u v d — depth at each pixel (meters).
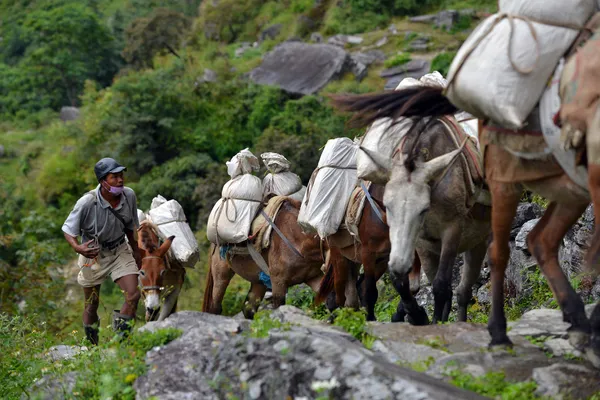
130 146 45.47
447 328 7.66
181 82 47.81
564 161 6.29
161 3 86.88
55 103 73.69
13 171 57.50
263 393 6.23
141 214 12.11
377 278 10.30
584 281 10.31
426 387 5.75
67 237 10.44
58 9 75.62
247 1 67.12
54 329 21.12
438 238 8.58
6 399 8.54
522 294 11.57
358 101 7.88
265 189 11.89
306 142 34.19
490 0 54.16
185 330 7.56
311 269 11.08
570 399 6.14
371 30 54.44
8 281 22.67
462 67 6.58
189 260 11.88
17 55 88.94
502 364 6.72
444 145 8.21
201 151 44.75
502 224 6.94
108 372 7.41
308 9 61.81
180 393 6.73
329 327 7.46
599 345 6.31
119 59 76.81
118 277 10.72
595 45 6.09
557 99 6.27
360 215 9.41
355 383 5.87
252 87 46.69
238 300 22.30
